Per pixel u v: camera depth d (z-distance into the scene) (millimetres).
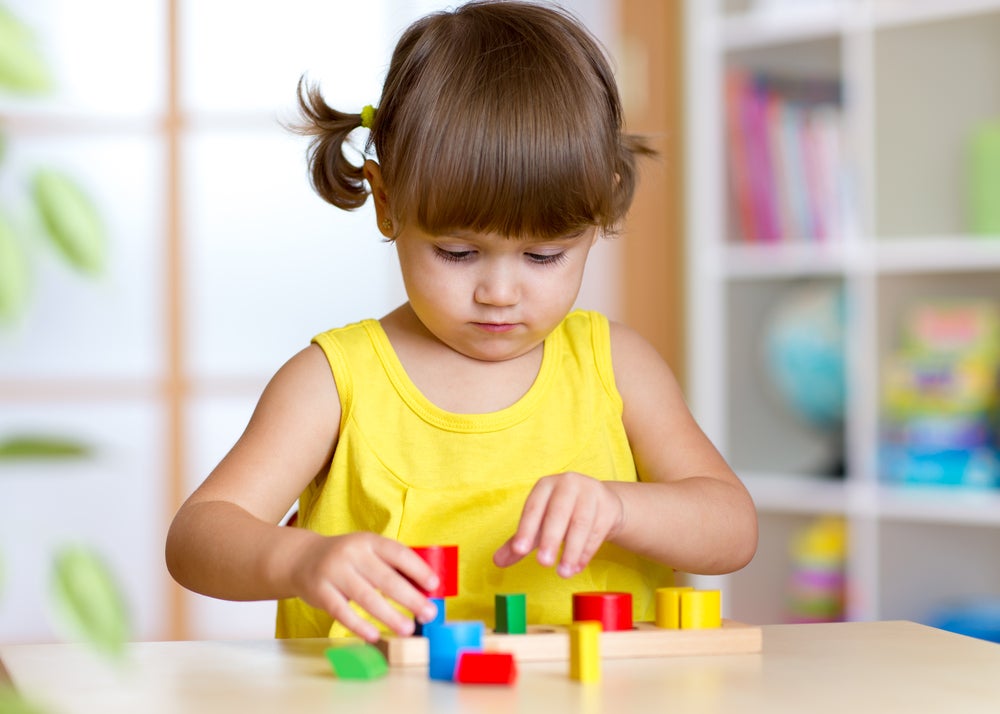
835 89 2471
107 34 2598
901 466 2391
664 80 2660
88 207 337
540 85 951
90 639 318
